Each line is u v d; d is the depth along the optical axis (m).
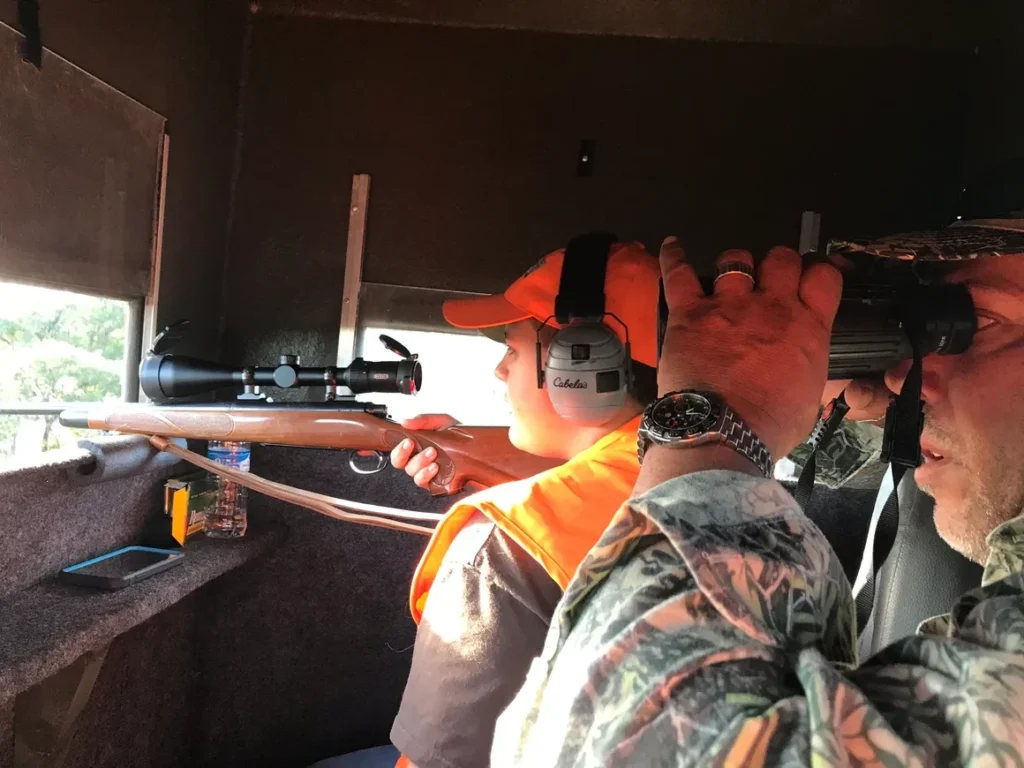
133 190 1.64
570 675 0.41
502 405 2.05
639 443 0.52
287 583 2.03
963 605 0.42
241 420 1.47
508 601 0.81
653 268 0.88
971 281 0.58
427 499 2.00
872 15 1.89
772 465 0.49
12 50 1.28
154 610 1.45
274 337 2.07
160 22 1.69
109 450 1.51
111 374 1.67
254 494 2.02
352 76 2.05
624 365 0.87
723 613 0.38
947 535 0.60
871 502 1.82
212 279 2.02
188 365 1.49
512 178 2.02
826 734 0.33
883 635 1.02
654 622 0.39
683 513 0.42
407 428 1.37
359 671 2.03
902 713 0.36
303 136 2.06
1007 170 0.66
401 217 2.05
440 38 2.03
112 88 1.55
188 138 1.84
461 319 1.03
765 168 1.98
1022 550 0.45
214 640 2.05
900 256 0.56
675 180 1.99
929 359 0.58
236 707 2.05
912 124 1.94
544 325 0.96
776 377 0.49
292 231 2.07
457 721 0.78
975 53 1.88
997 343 0.55
